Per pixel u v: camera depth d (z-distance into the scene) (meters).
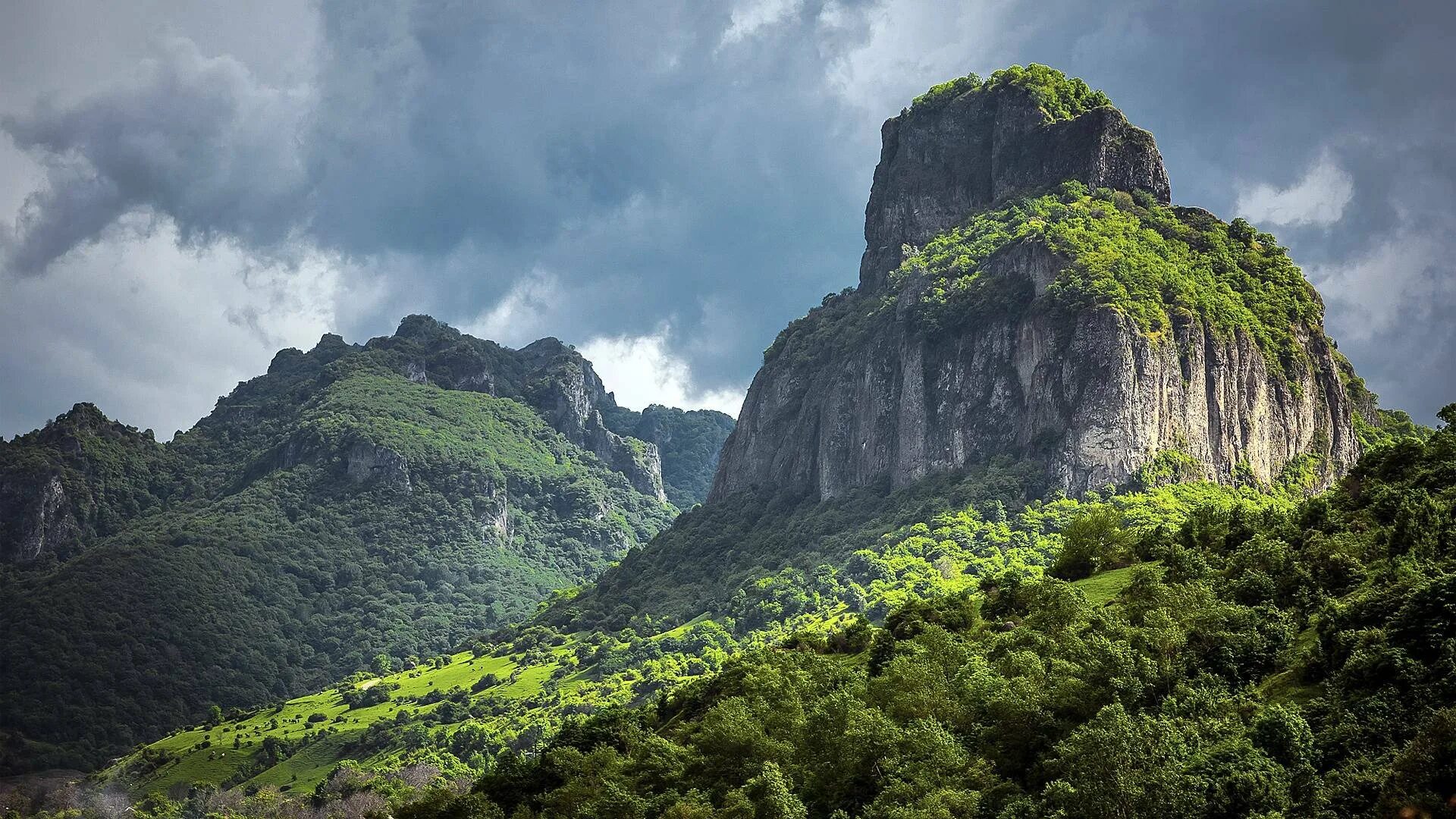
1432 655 98.31
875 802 110.38
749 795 120.50
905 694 128.12
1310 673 106.81
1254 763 92.25
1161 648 116.19
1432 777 83.75
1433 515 127.25
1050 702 112.88
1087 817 92.19
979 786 108.62
